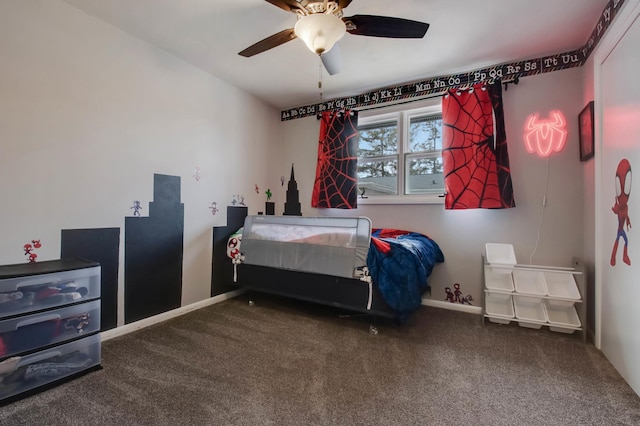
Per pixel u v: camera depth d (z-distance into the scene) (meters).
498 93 2.74
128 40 2.33
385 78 3.10
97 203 2.16
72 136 2.02
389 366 1.84
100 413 1.39
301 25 1.60
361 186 3.62
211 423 1.33
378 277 2.30
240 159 3.43
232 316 2.71
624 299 1.71
